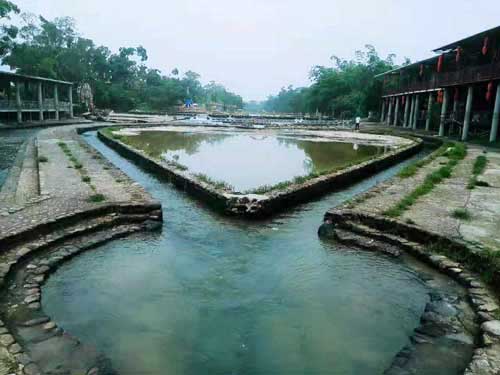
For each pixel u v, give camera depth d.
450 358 4.92
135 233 9.05
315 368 4.92
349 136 36.81
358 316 6.05
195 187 12.55
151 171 16.88
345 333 5.62
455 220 9.17
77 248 7.89
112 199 10.24
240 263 7.80
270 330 5.67
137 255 7.98
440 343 5.20
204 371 4.84
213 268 7.56
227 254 8.23
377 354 5.20
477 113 31.83
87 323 5.70
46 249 7.76
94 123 43.94
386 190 12.40
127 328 5.62
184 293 6.61
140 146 25.08
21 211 9.08
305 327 5.75
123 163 19.36
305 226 10.05
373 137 35.69
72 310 6.01
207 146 26.53
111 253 8.00
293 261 7.93
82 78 64.69
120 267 7.43
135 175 16.27
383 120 55.97
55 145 22.14
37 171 15.13
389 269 7.54
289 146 27.61
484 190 12.60
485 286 6.49
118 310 6.05
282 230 9.73
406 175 15.07
